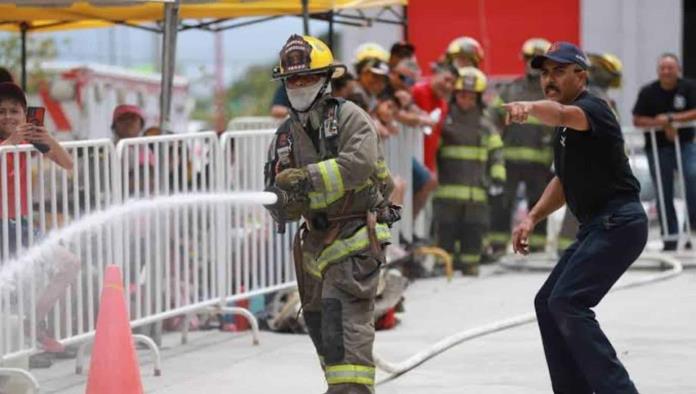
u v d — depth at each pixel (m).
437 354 17.02
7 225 14.16
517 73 32.06
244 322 19.34
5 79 17.30
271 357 17.05
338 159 11.93
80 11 22.09
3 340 14.07
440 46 32.69
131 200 16.56
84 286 15.62
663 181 27.77
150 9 22.22
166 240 17.19
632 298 21.98
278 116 23.89
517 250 13.38
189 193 17.66
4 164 14.08
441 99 25.30
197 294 17.89
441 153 25.36
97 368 12.09
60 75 41.12
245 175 18.95
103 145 15.98
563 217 26.66
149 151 16.94
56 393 14.87
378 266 12.32
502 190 26.84
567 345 12.72
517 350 17.23
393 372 15.57
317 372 15.97
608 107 12.30
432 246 26.38
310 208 12.35
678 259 26.70
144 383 15.40
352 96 20.59
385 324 19.02
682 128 27.56
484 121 25.64
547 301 12.66
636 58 32.34
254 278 19.08
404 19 27.53
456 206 25.23
